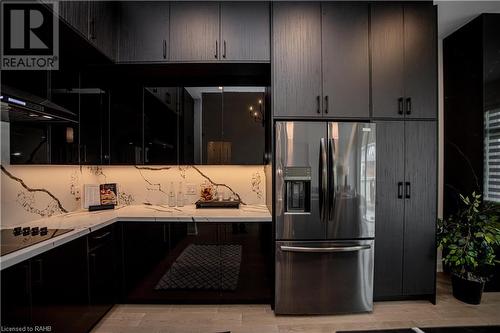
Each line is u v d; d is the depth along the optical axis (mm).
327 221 2158
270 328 2012
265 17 2262
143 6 2266
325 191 2146
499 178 2607
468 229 2307
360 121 2268
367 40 2268
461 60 2809
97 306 1977
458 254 2262
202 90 2607
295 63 2232
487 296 2496
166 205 2822
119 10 2271
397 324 2072
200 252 2283
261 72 2521
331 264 2170
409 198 2297
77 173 2527
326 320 2121
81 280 1781
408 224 2303
